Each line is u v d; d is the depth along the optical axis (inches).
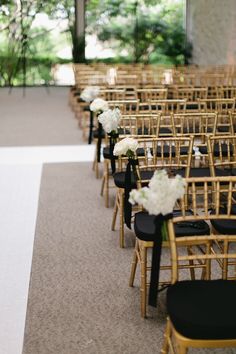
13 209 200.7
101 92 284.8
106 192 201.8
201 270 146.1
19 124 385.4
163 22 590.2
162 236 98.3
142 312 122.9
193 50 586.9
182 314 83.6
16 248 164.2
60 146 309.6
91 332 117.8
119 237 172.7
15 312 126.7
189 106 309.0
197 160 240.1
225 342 81.5
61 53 585.9
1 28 571.8
